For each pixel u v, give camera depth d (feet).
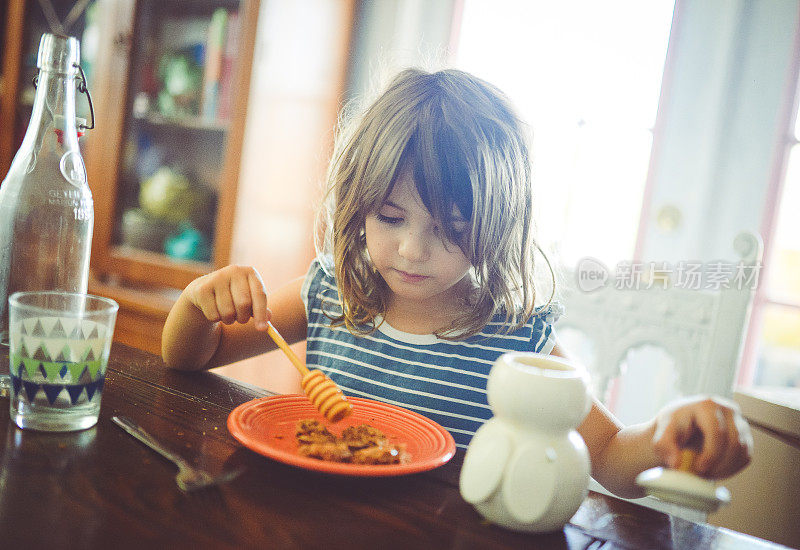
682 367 4.43
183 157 6.15
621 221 5.91
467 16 6.50
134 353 2.89
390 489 1.81
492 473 1.61
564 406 1.58
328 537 1.53
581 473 1.63
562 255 6.12
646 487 1.64
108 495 1.58
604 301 4.81
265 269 6.07
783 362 5.49
